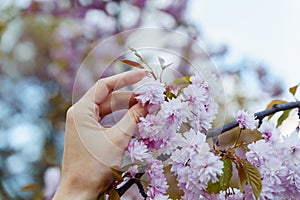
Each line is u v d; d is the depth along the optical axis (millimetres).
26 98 2574
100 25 2371
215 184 663
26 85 2594
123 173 679
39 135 2488
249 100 1994
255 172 663
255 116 789
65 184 687
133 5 2328
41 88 2586
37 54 2525
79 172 683
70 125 697
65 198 676
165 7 2320
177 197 680
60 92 2533
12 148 2430
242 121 705
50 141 2482
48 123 2506
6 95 2574
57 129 2486
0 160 2381
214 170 633
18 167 2359
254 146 688
